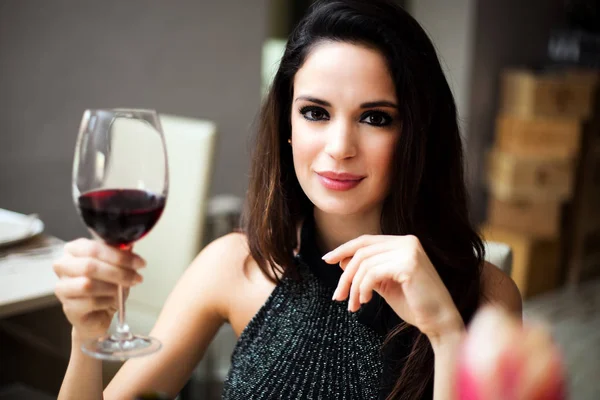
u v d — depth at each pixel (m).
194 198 2.20
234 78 3.56
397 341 1.14
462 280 1.15
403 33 1.04
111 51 3.05
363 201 1.07
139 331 2.14
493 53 4.30
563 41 4.66
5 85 2.75
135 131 0.81
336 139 1.04
